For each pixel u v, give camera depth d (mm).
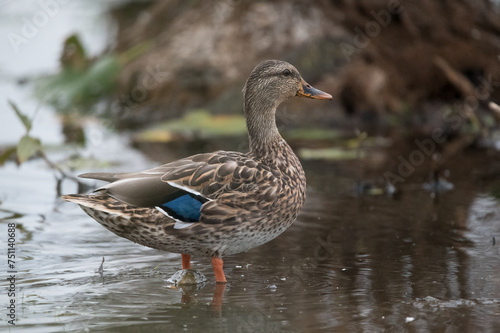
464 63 18062
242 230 8031
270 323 6758
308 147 15375
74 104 18906
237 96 17969
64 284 7844
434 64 17922
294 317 6906
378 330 6551
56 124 17484
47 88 19328
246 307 7199
